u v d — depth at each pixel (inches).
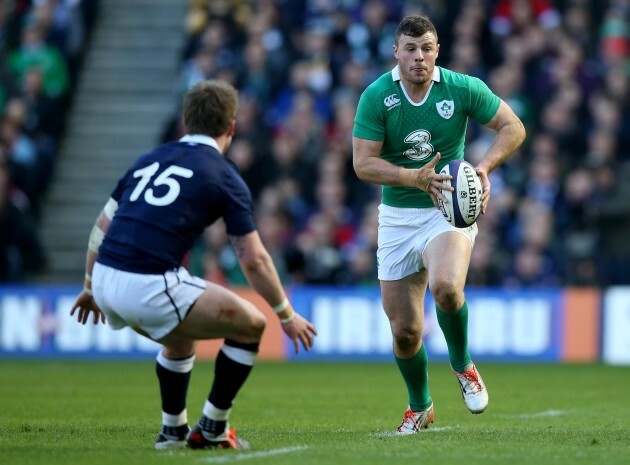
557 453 890.7
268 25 2765.7
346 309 2389.3
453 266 1020.5
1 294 2401.6
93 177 2864.2
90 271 912.9
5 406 1408.7
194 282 860.0
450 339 1055.6
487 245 2400.3
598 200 2491.4
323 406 1449.3
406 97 1058.1
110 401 1491.1
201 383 1795.0
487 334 2374.5
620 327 2359.7
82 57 2999.5
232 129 904.9
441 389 1722.4
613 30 2856.8
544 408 1434.5
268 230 2400.3
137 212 861.2
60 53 2834.6
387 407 1438.2
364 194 2522.1
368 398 1574.8
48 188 2802.7
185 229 858.1
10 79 2719.0
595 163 2536.9
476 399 1063.6
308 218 2497.5
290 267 2400.3
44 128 2736.2
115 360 2370.8
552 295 2372.0
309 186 2522.1
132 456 854.5
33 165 2591.0
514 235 2439.7
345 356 2389.3
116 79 3043.8
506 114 1079.0
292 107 2672.2
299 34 2783.0
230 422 1227.9
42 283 2684.5
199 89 890.1
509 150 1070.4
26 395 1577.3
